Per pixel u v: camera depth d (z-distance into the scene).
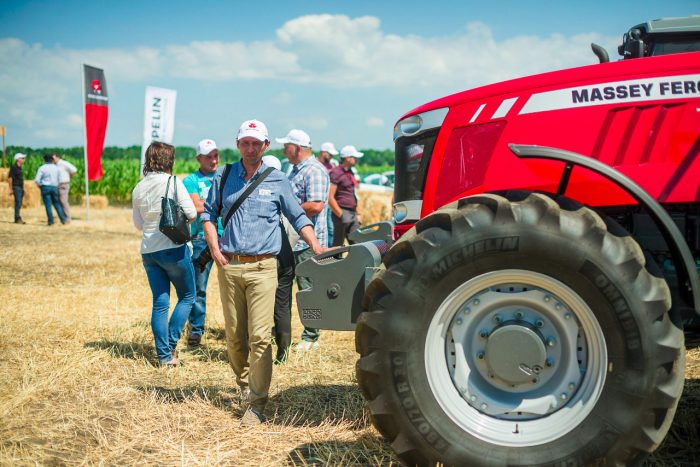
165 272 5.17
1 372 4.75
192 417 3.99
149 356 5.38
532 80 3.18
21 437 3.59
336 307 3.40
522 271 2.74
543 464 2.70
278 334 5.14
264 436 3.69
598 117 3.06
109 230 16.22
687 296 2.80
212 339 6.04
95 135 18.44
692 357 4.59
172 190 5.01
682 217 3.19
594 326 2.70
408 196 3.54
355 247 3.37
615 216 3.25
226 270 3.94
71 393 4.37
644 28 3.55
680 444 3.29
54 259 10.89
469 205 2.86
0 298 7.50
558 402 2.79
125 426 3.80
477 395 2.86
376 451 3.44
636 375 2.62
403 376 2.79
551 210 2.71
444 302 2.80
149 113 13.41
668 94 2.98
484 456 2.75
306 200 5.63
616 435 2.65
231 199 3.93
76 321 6.45
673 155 2.98
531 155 2.74
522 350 2.79
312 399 4.32
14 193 17.28
